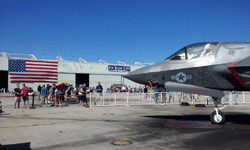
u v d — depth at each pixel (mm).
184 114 10656
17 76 40312
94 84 51969
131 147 4754
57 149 4656
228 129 6742
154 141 5273
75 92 19891
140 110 12523
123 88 36906
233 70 6879
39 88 25469
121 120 8688
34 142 5262
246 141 5254
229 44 7617
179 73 7750
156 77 8094
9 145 4996
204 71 7449
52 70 44375
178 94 18281
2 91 42562
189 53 7875
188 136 5789
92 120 8688
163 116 9938
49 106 15320
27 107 14305
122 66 56406
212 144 4984
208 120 8680
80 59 50594
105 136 5855
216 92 7176
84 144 5051
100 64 53031
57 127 7176
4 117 9625
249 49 7270
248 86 7039
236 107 14438
